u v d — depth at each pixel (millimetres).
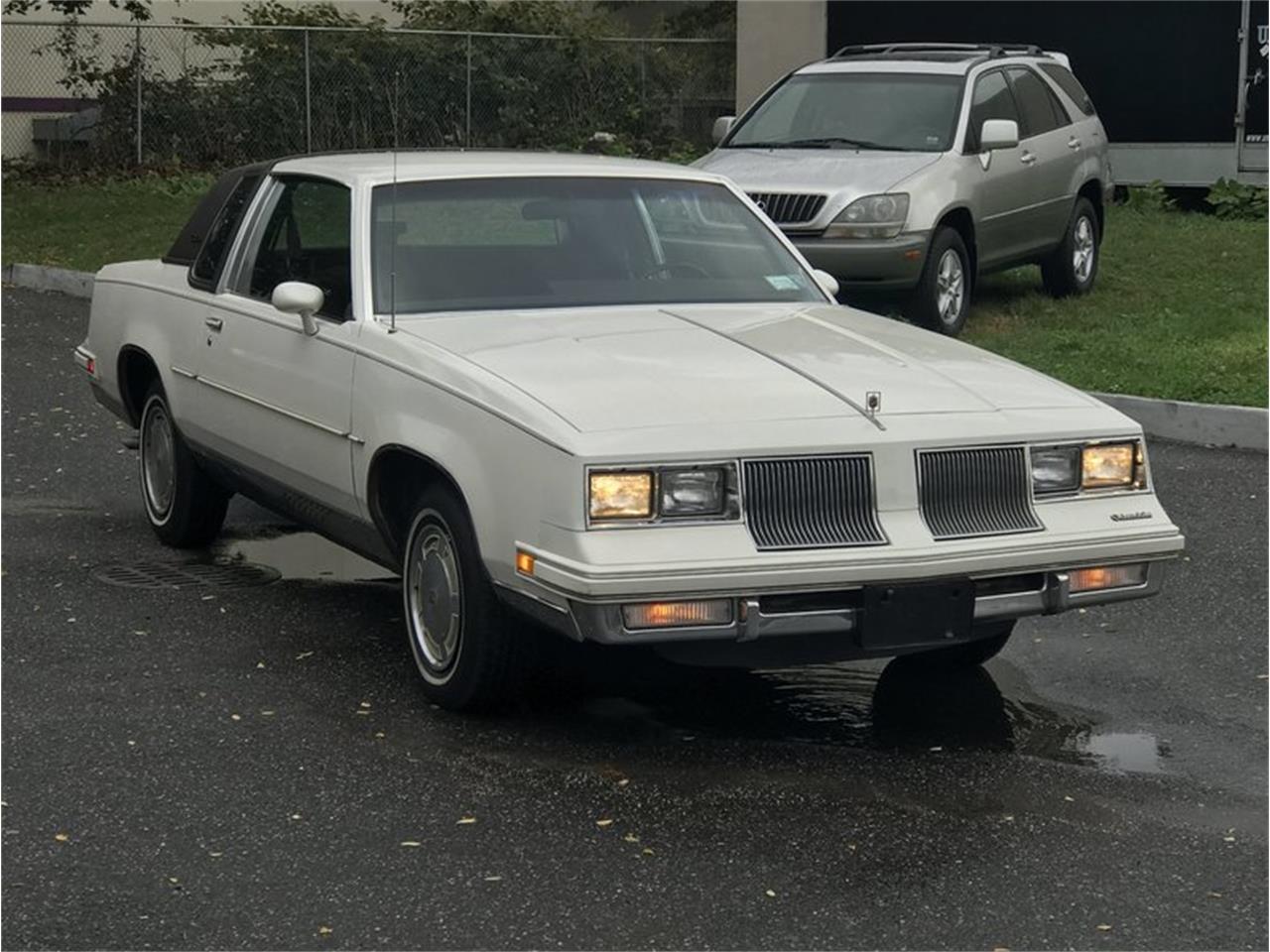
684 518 5512
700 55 24938
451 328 6520
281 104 23000
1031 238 14375
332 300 6918
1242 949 4465
